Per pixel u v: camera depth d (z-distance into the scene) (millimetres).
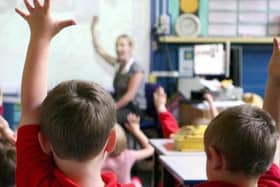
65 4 5215
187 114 3932
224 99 4074
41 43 1136
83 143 1014
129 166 2625
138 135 3037
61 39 5215
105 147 1062
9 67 5207
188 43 5473
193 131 2535
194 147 2498
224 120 1187
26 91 1120
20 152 1081
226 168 1167
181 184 1990
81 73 5281
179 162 2234
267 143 1166
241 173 1165
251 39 5465
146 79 5375
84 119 1008
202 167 2127
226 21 5586
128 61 4660
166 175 2408
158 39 5398
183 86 4824
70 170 1047
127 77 4598
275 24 5680
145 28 5391
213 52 4648
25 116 1109
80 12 5238
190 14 5488
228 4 5574
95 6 5258
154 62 5438
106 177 1136
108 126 1039
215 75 4676
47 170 1062
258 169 1173
